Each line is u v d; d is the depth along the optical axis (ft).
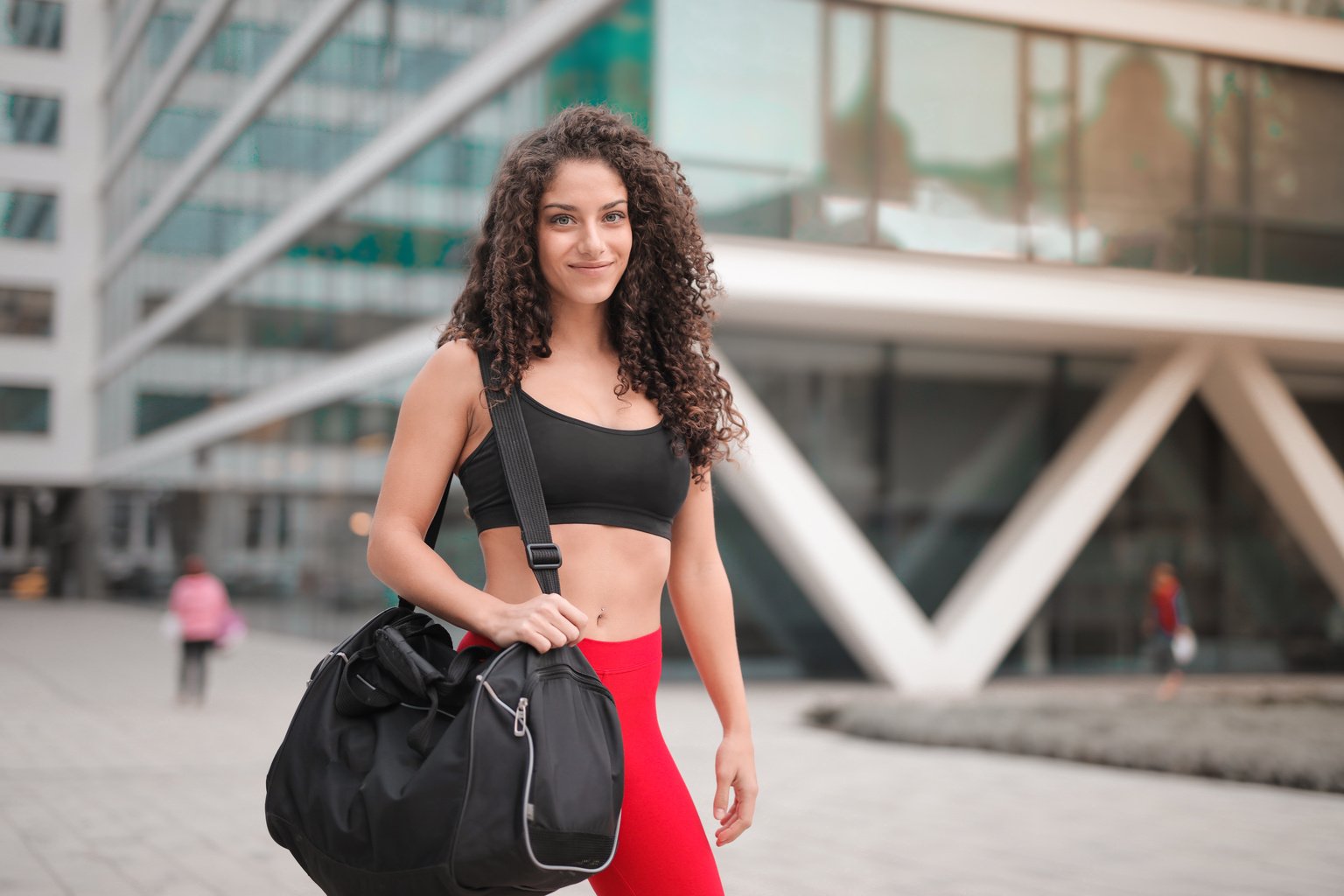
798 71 48.01
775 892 17.92
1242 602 64.75
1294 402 65.67
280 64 85.40
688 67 46.91
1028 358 60.64
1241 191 54.44
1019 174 50.93
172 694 48.47
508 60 52.44
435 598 6.96
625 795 7.24
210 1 103.86
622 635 7.40
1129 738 32.55
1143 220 52.85
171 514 112.27
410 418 7.39
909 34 49.55
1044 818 24.09
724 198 46.93
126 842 21.33
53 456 146.82
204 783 27.84
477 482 7.39
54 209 148.46
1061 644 61.57
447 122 58.54
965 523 59.31
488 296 7.63
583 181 7.59
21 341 146.41
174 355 111.75
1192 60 53.98
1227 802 26.16
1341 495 59.57
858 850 21.02
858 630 50.60
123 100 137.59
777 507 49.32
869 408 57.98
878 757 32.96
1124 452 56.08
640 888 7.27
